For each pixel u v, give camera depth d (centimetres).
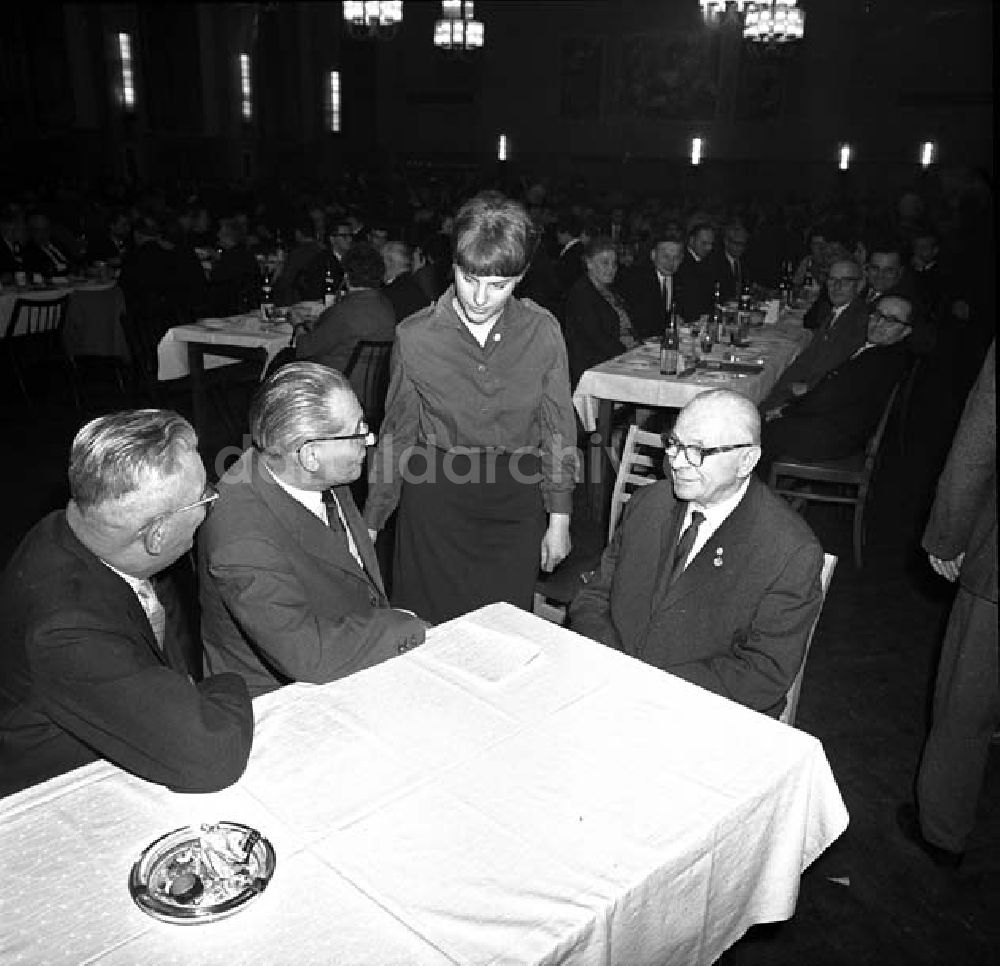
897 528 446
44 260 708
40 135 1464
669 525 204
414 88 1764
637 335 551
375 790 131
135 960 102
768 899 146
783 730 148
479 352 229
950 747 215
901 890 218
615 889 113
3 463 496
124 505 134
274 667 174
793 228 1198
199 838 119
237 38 1695
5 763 144
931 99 1376
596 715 150
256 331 511
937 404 655
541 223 1067
